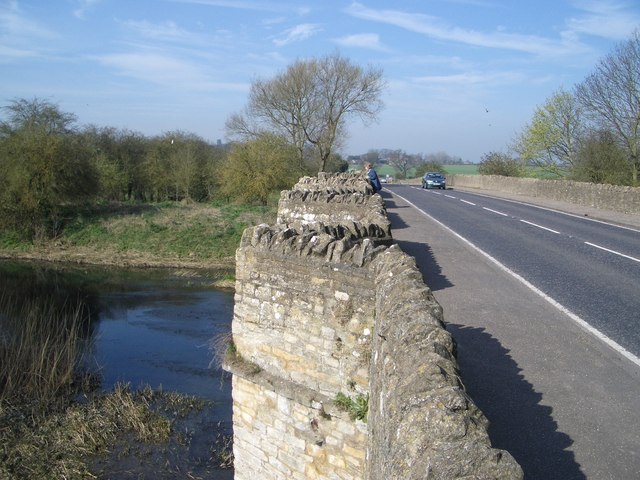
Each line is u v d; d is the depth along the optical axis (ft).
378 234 30.09
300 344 23.58
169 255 100.68
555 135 124.26
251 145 134.82
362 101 155.74
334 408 22.00
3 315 62.69
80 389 47.11
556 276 32.63
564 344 20.83
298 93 147.54
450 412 9.53
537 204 88.07
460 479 7.95
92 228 112.37
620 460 12.78
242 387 26.27
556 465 12.55
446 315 24.52
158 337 60.49
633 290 29.45
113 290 80.59
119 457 36.81
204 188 162.40
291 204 43.47
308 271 22.99
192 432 40.22
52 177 108.58
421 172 218.38
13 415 41.55
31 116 114.83
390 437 10.55
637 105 94.99
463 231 51.49
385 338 15.30
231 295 77.82
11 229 109.70
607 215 70.08
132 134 166.20
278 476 24.88
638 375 17.89
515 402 15.76
